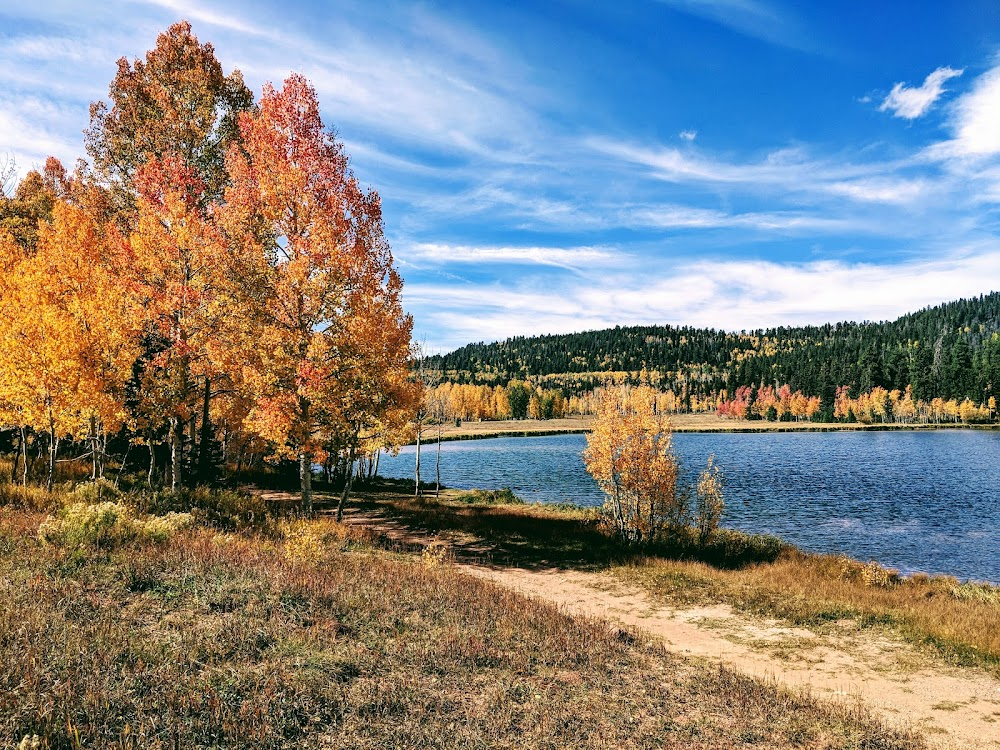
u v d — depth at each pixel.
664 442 24.41
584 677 8.19
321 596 9.55
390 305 17.41
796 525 34.22
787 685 9.81
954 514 37.28
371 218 16.41
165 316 16.98
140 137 18.38
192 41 19.08
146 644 6.64
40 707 4.84
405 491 41.72
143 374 17.56
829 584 17.53
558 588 16.64
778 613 14.54
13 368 15.78
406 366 19.75
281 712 5.64
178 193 16.61
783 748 6.64
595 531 25.77
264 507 20.84
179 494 18.50
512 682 7.53
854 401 162.25
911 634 12.87
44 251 17.47
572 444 110.12
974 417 139.00
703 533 23.25
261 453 39.69
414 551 18.30
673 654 10.58
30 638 6.20
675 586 16.97
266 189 15.33
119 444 26.70
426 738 5.66
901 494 45.12
